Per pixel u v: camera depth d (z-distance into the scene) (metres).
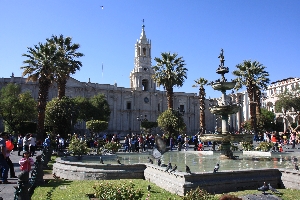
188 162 15.84
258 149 22.53
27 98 49.97
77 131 71.44
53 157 21.41
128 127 82.50
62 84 33.69
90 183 10.84
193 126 89.31
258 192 9.25
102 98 68.38
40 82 30.16
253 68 40.69
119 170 12.01
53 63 30.48
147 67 88.12
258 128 42.50
